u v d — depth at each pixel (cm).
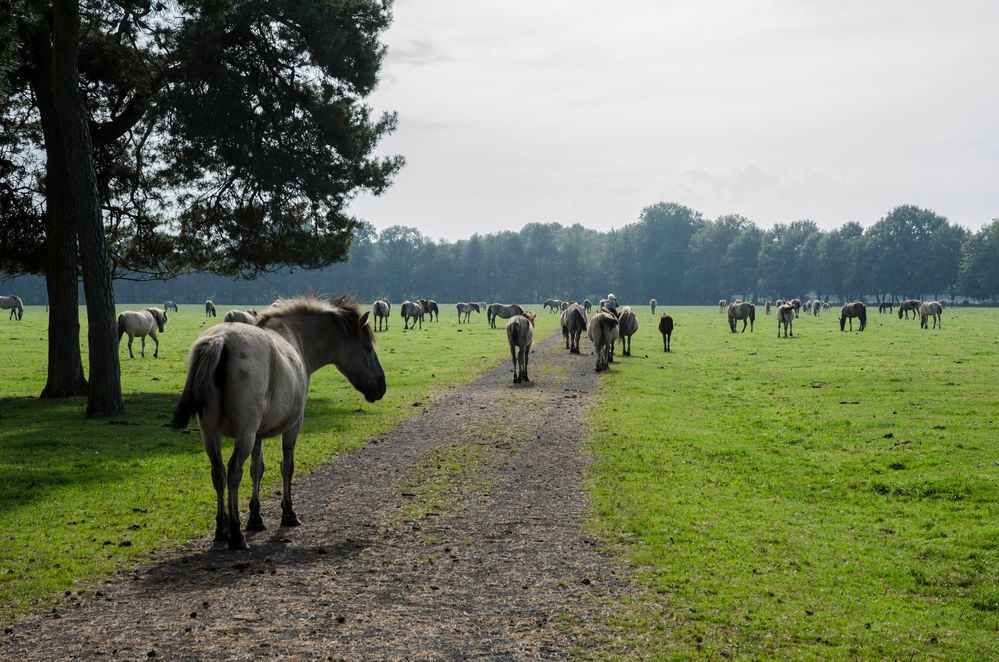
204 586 700
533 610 652
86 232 1769
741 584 727
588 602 673
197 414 788
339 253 2534
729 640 596
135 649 559
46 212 2294
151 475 1191
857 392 2202
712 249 19550
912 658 573
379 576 737
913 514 989
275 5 2156
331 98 2439
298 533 891
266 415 827
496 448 1424
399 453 1381
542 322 7219
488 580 730
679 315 10025
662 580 732
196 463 1283
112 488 1102
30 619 620
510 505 1024
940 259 15775
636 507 1008
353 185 2408
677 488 1116
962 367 2872
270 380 820
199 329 5953
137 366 3044
